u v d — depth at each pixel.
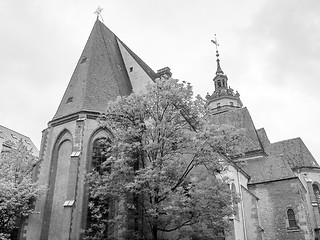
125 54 36.34
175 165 17.39
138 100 19.52
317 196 43.78
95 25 35.78
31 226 23.77
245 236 29.06
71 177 23.53
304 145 48.19
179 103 19.81
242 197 31.05
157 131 18.52
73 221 22.16
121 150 18.42
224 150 18.30
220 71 67.50
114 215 22.31
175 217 16.33
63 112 28.11
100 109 27.59
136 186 16.23
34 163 28.23
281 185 33.47
